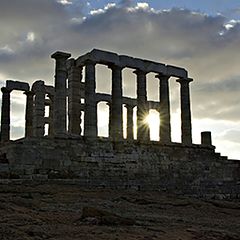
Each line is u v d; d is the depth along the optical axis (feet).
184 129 169.48
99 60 149.79
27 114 184.03
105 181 129.08
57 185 110.32
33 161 119.96
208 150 160.86
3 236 47.91
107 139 137.80
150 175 142.41
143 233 55.26
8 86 179.73
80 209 76.28
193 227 66.03
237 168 164.45
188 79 173.27
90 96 145.38
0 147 128.26
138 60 160.97
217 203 111.14
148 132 165.27
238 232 65.87
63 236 49.88
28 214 65.36
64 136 129.08
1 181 103.96
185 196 132.36
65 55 145.07
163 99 166.30
